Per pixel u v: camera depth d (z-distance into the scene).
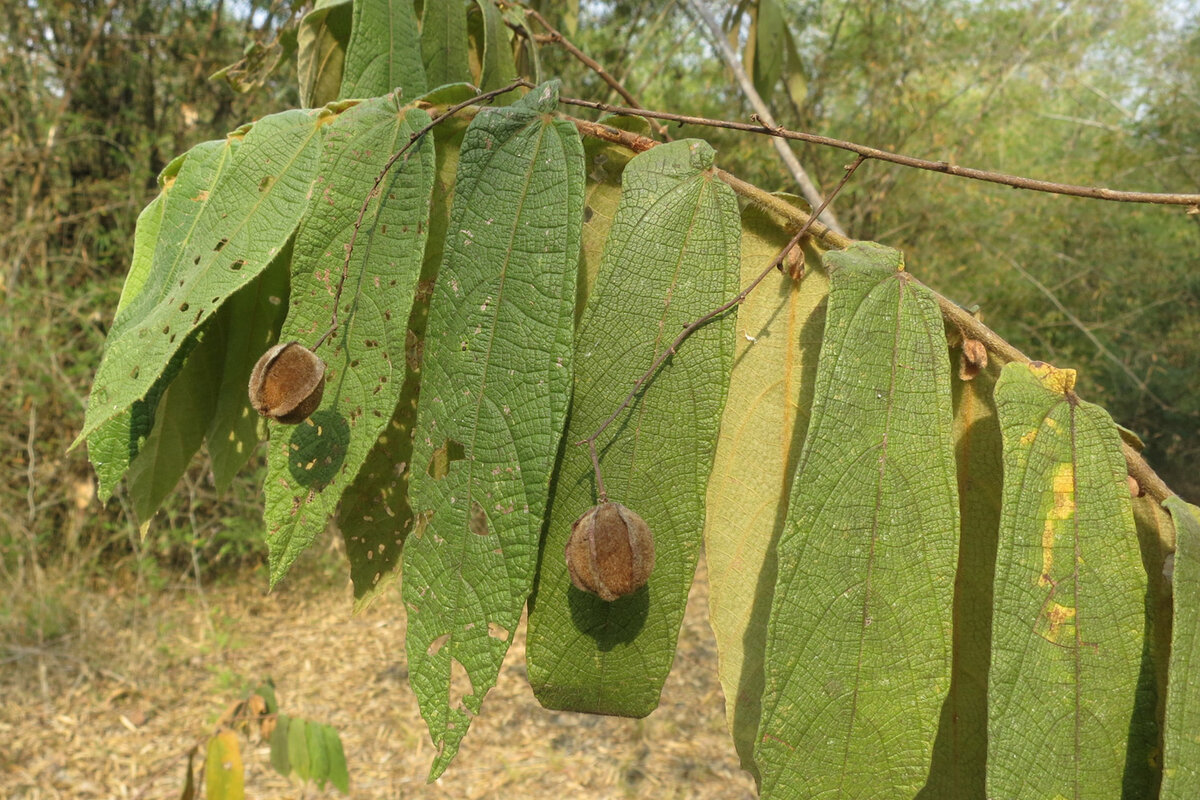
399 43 0.35
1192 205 0.24
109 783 1.38
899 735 0.22
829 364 0.23
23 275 1.94
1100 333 2.89
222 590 2.13
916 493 0.22
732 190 0.25
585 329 0.25
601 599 0.25
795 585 0.22
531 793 1.43
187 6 2.12
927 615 0.22
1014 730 0.22
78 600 1.88
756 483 0.26
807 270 0.26
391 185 0.27
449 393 0.25
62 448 1.91
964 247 2.58
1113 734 0.22
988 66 2.44
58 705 1.58
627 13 2.01
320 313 0.26
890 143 2.31
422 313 0.31
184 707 1.62
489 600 0.23
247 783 1.39
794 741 0.22
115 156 2.13
